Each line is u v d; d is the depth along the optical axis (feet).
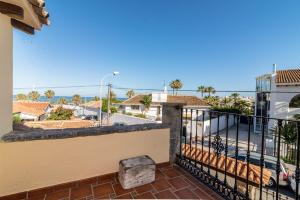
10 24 7.19
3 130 6.59
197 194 7.13
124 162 7.91
